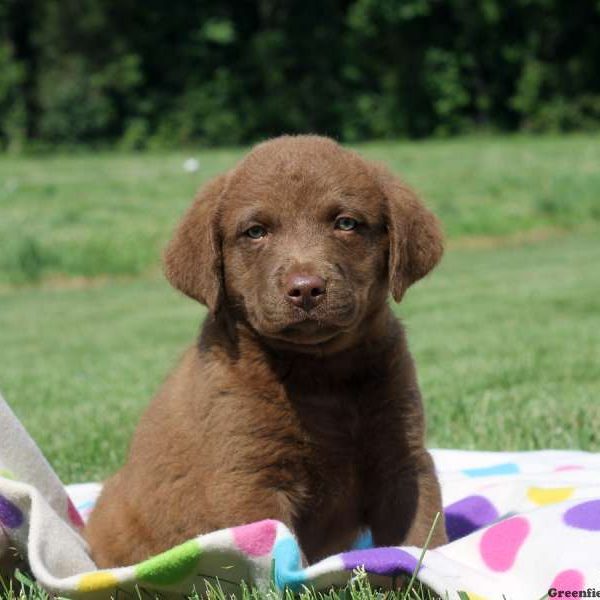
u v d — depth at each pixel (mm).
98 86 52656
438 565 3684
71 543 4277
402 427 4379
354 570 3656
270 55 53875
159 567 3764
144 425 4590
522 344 11195
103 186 29953
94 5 52406
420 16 53531
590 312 14094
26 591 4238
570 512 3945
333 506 4402
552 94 52500
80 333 15211
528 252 22141
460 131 53656
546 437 6852
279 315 4137
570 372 9227
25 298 19453
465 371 9430
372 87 54219
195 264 4586
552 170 30125
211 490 4234
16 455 4723
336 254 4344
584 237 24078
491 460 6059
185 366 4598
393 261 4508
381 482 4406
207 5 55000
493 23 52344
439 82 53188
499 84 53562
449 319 13914
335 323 4156
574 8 51750
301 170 4469
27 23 53656
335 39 54062
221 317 4508
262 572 3797
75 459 6848
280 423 4203
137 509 4504
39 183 30516
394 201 4559
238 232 4469
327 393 4297
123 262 21547
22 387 10516
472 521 4996
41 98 52438
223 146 53875
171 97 54469
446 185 28578
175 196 28000
